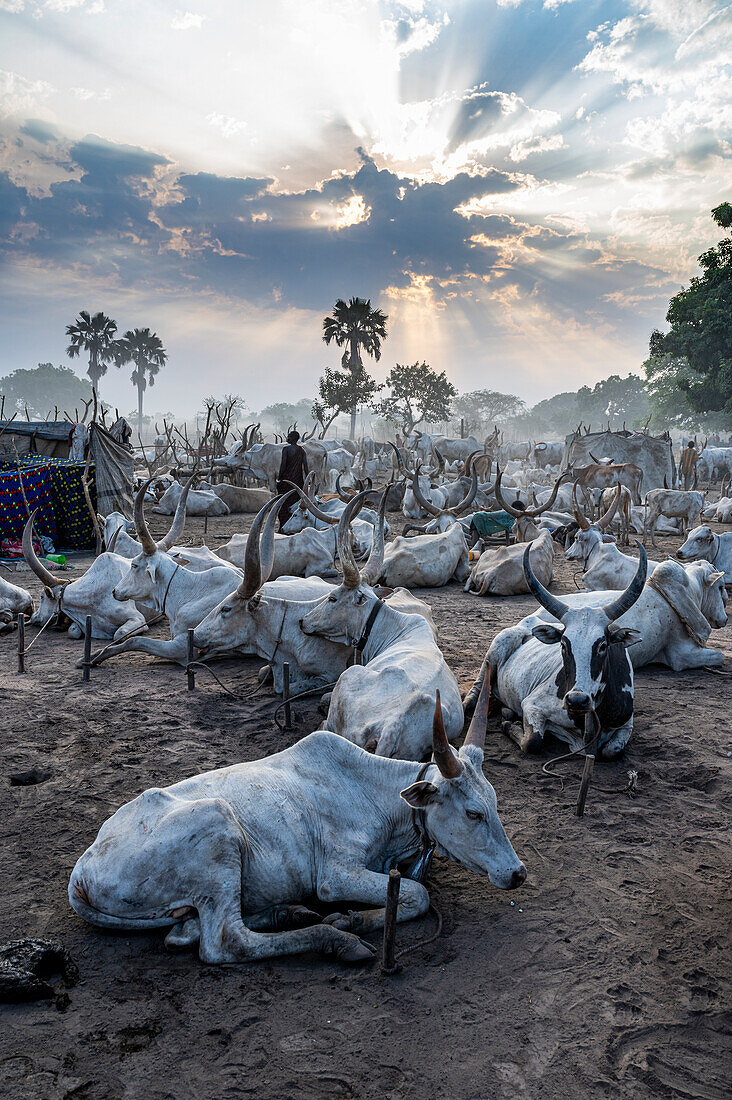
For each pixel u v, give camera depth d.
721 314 45.41
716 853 4.24
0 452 19.62
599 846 4.32
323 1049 2.82
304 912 3.47
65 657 8.06
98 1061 2.74
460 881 4.02
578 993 3.13
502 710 6.49
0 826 4.44
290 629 6.61
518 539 14.44
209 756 5.43
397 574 11.87
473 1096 2.62
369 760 4.00
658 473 27.80
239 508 22.97
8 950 3.18
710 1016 3.01
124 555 10.66
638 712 6.39
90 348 78.81
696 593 7.71
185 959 3.30
